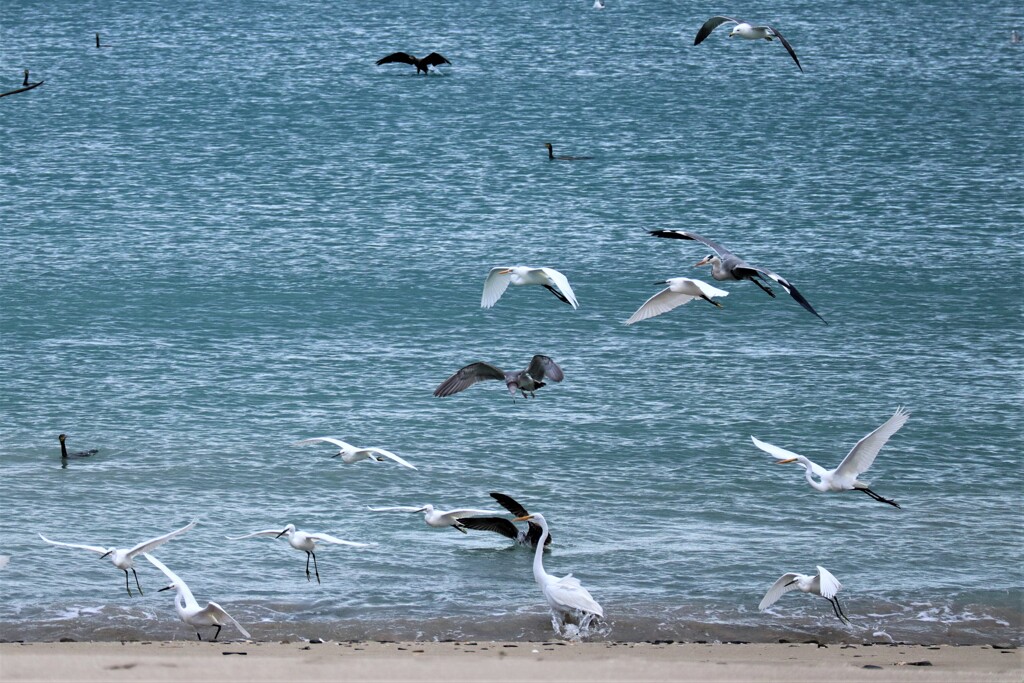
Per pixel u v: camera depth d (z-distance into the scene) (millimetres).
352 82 110688
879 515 35656
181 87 107312
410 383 47312
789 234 67250
